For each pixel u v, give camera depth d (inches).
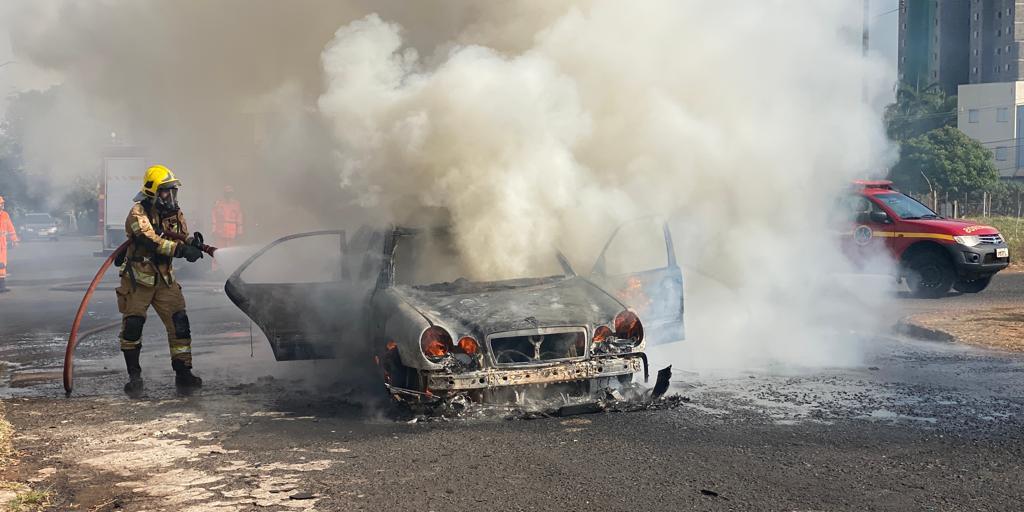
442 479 183.2
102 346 394.3
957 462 189.2
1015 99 3002.0
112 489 181.8
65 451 213.3
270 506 168.7
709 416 233.3
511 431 221.1
